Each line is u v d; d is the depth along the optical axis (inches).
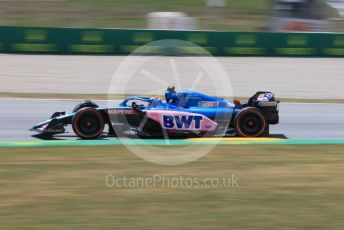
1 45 3737.7
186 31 3912.4
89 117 1653.5
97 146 1596.9
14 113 2117.4
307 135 1875.0
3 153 1499.8
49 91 2738.7
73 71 3297.2
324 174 1348.4
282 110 2354.8
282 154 1556.3
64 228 965.8
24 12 5201.8
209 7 5718.5
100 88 2878.9
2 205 1078.4
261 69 3535.9
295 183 1262.3
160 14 4434.1
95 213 1043.9
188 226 986.1
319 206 1101.1
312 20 4522.6
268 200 1135.6
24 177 1272.1
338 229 979.3
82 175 1295.5
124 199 1127.6
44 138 1710.1
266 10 5708.7
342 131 1966.0
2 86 2812.5
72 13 5275.6
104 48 3848.4
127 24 5029.5
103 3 5669.3
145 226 983.0
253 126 1720.0
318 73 3479.3
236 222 1006.4
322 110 2388.0
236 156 1513.3
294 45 4023.1
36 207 1071.0
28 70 3262.8
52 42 3791.8
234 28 5009.8
